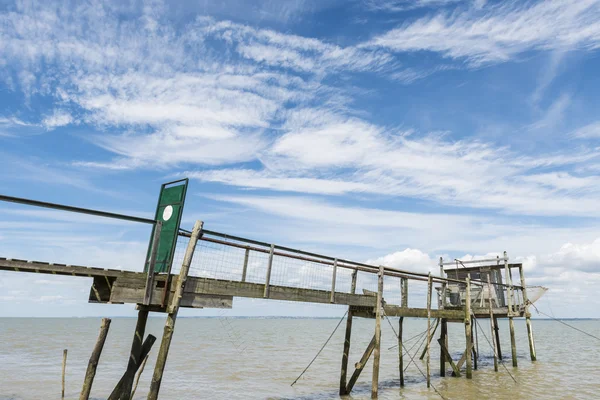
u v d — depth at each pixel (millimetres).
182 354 31516
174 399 15703
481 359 29109
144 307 9227
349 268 13867
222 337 55562
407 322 167625
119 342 44125
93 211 7707
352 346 44969
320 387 18125
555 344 48906
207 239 9445
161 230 9273
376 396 14164
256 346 41344
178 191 9234
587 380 19875
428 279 17266
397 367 25156
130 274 8312
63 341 43562
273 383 19172
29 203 7008
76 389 17219
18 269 6902
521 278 24812
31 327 81688
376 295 15258
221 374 21828
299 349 38969
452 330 94625
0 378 19484
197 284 9344
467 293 19719
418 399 15195
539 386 18016
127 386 9469
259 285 10719
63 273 7520
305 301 12070
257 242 10555
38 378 19656
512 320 23766
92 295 8000
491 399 15352
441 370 20469
